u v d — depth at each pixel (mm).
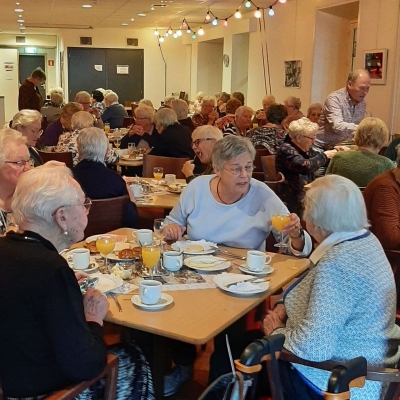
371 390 1801
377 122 3699
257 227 2729
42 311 1567
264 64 10898
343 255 1801
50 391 1640
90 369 1604
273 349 1513
